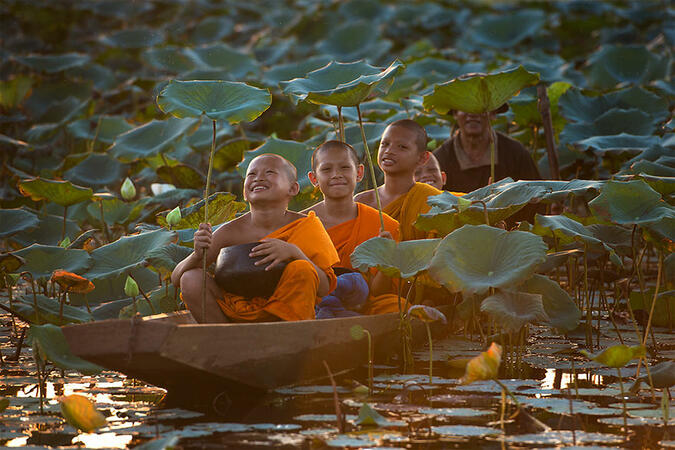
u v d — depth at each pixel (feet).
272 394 31.48
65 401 26.35
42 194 50.52
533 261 32.65
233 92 36.76
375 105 79.66
